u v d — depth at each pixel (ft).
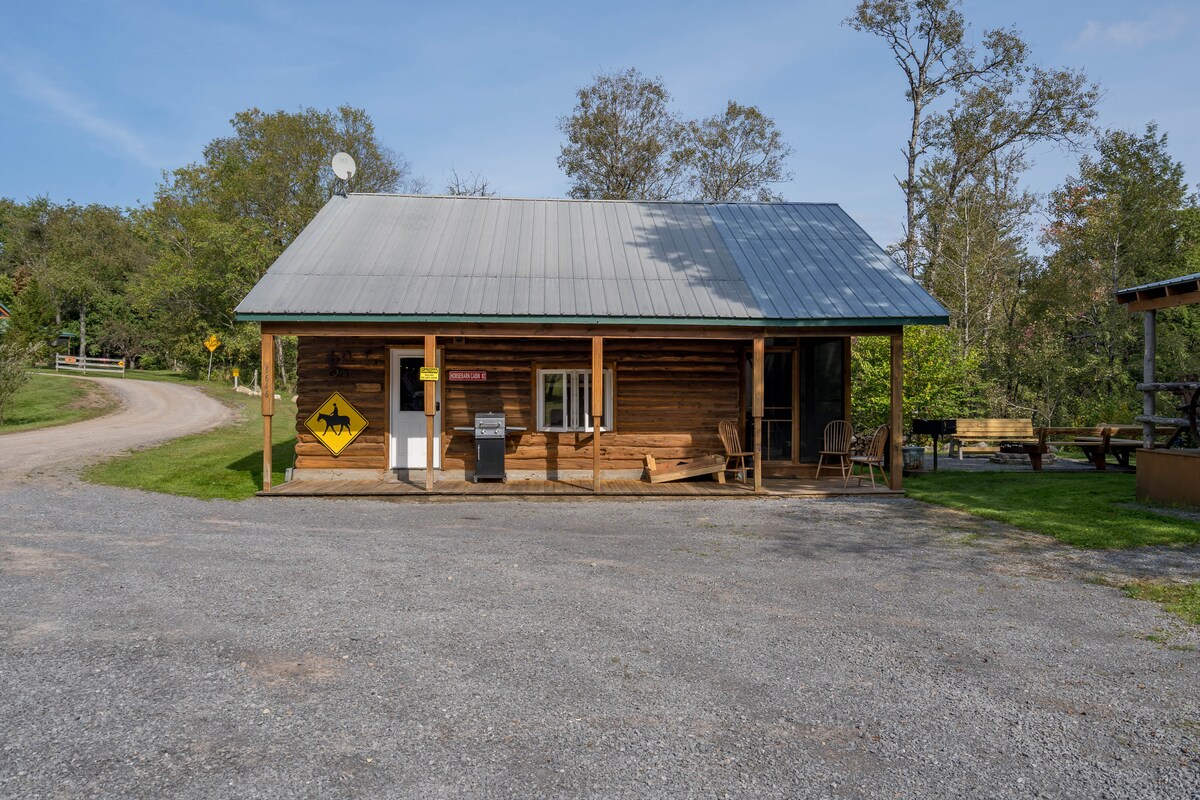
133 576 20.88
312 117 143.95
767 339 45.42
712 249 46.14
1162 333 90.48
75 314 202.69
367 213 48.91
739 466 43.83
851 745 11.78
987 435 51.26
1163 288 34.17
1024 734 12.19
